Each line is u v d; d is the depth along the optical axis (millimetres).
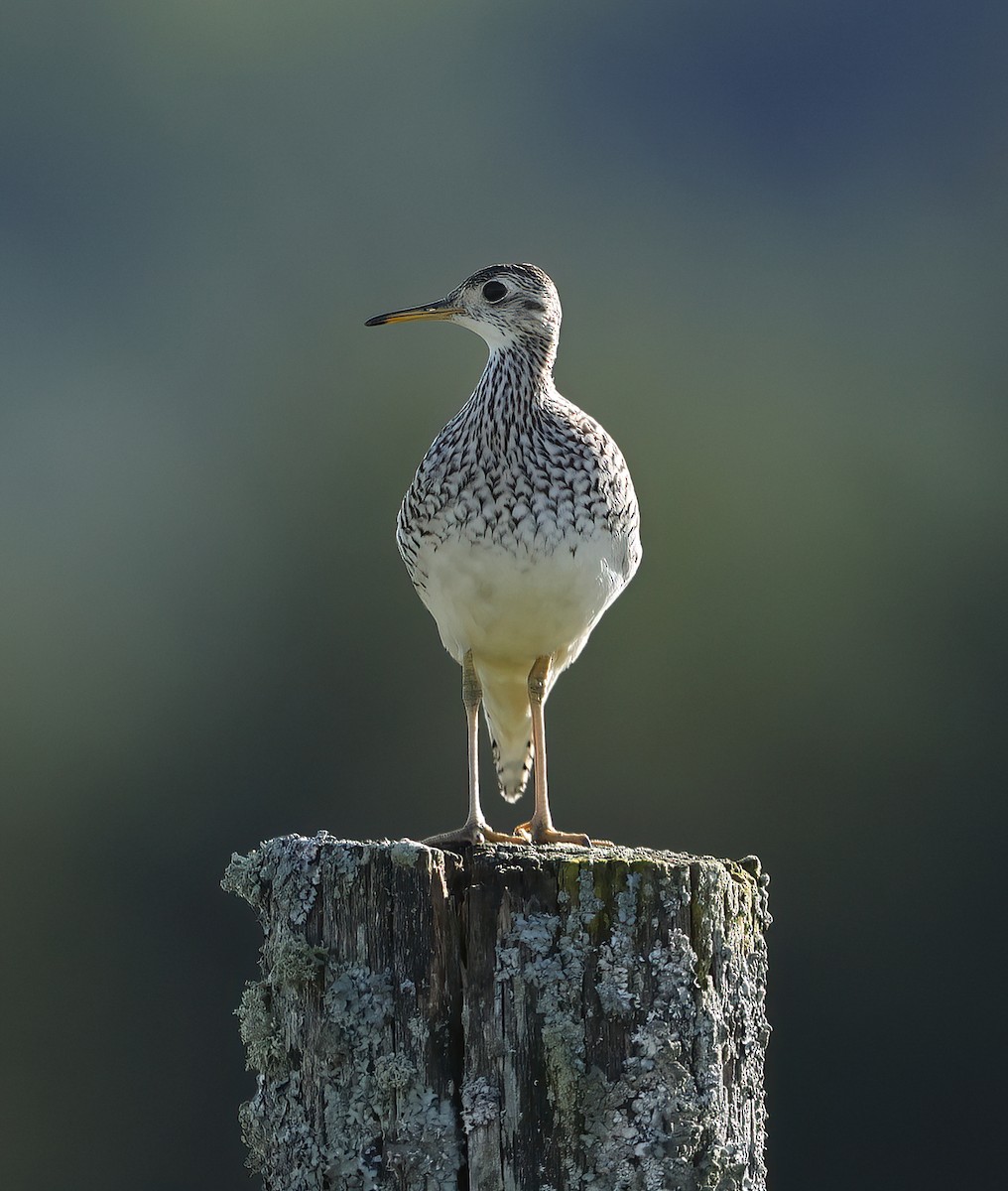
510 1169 8750
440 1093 8844
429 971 8922
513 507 11984
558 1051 8812
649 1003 8930
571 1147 8766
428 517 12258
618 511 12344
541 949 8891
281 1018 9195
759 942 9664
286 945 9094
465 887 9008
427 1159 8766
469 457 12125
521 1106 8781
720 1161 8945
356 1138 8859
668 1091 8875
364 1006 8922
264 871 9453
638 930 8977
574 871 9000
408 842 9211
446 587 12336
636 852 10055
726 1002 9195
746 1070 9375
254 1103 9352
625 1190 8750
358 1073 8898
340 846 9148
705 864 9180
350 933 9031
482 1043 8852
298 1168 8984
